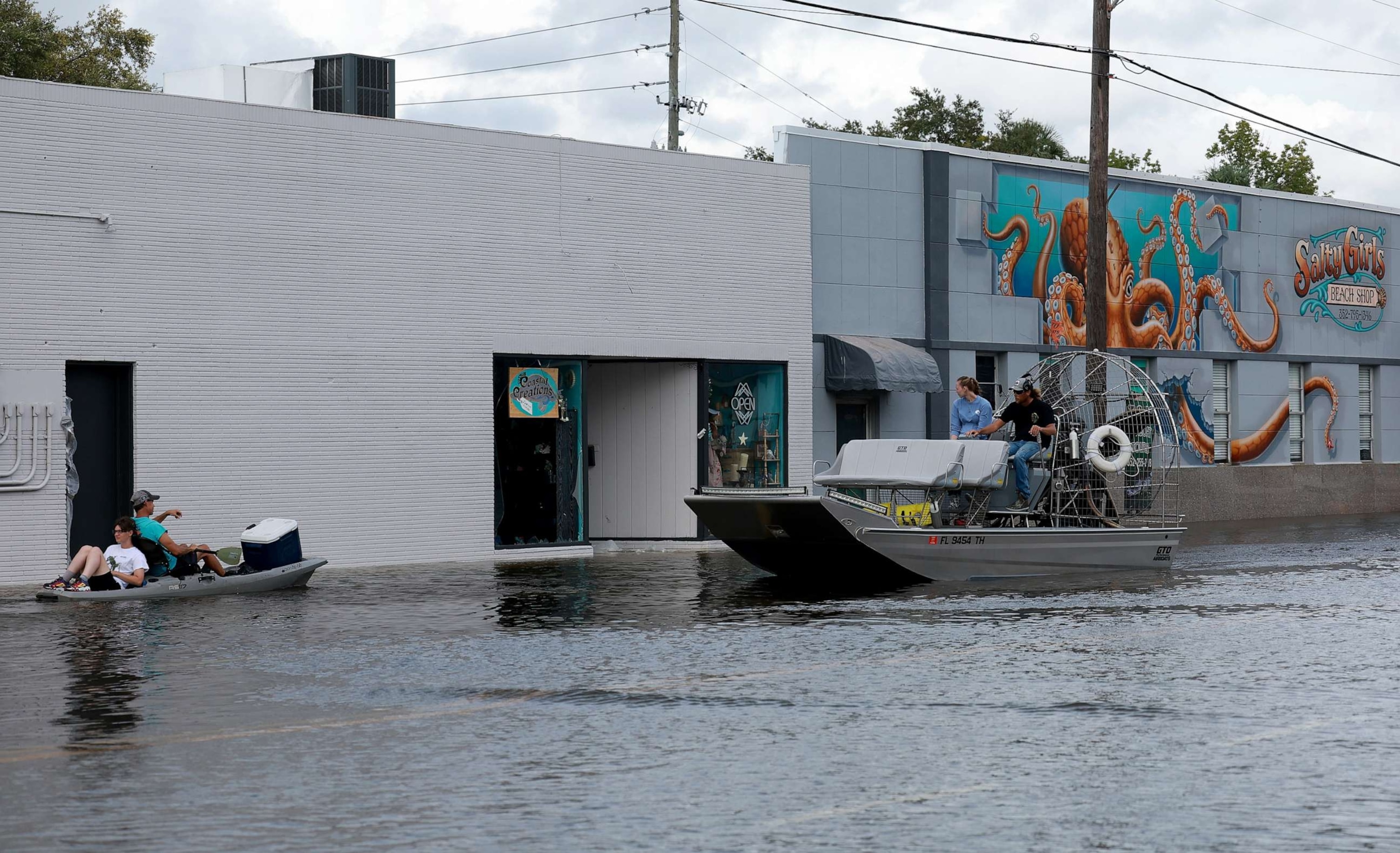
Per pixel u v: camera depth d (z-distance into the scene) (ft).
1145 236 119.55
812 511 65.00
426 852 25.39
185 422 75.31
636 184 90.74
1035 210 112.88
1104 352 85.30
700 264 93.35
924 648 48.78
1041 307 113.29
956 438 76.33
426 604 62.54
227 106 76.64
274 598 64.64
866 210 103.65
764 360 96.02
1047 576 72.43
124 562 64.49
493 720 36.94
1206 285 124.26
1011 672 43.65
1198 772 30.91
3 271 70.38
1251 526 114.62
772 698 39.70
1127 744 33.71
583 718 37.09
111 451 74.33
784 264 97.04
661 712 37.83
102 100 73.05
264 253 77.71
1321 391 133.90
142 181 74.13
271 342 77.87
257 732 35.58
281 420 78.18
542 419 88.48
